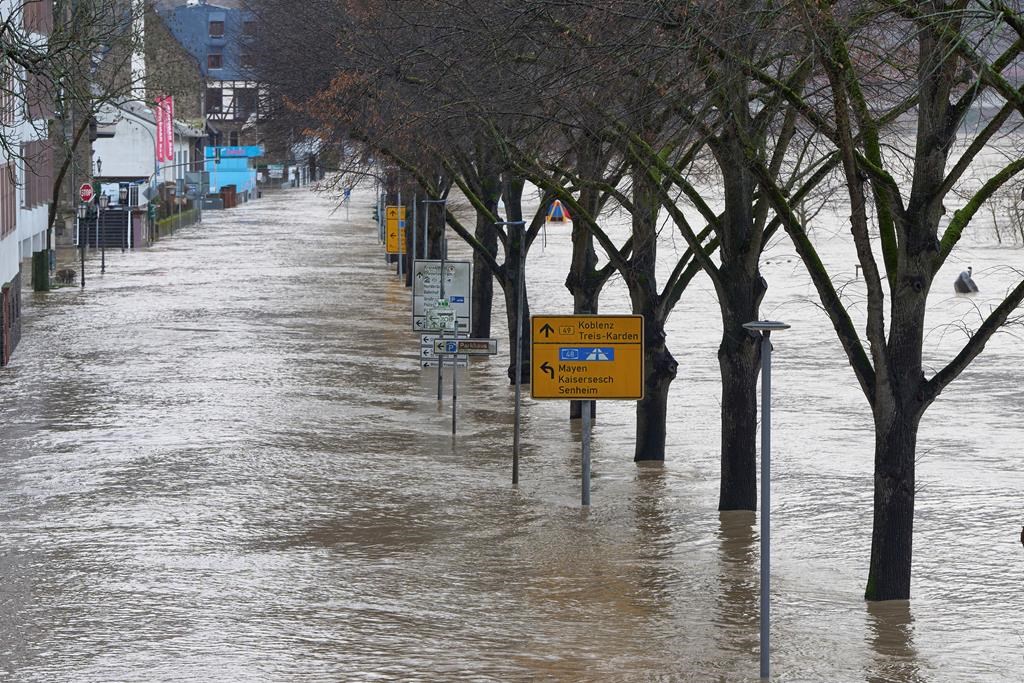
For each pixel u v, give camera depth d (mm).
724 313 48500
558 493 51531
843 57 35031
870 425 66250
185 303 116438
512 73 49125
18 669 32406
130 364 83250
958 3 32844
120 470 54812
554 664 32875
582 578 40625
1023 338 97438
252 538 44906
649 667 32750
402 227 139000
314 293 124312
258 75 111750
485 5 51281
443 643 34406
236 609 37219
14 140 96500
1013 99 32969
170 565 41625
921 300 37250
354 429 63438
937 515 48938
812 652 34125
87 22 50719
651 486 52781
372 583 39875
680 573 41219
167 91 154625
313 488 51906
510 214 75250
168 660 33000
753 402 48844
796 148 49438
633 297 57156
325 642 34406
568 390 49812
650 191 49906
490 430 63781
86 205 141625
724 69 37125
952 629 36188
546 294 124688
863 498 51219
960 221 37156
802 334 99375
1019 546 44781
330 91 66812
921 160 36406
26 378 78062
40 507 48969
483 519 47562
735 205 47406
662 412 57406
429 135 63281
